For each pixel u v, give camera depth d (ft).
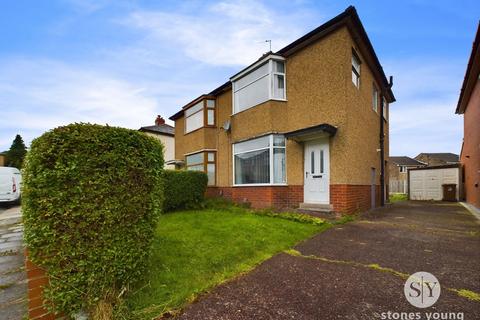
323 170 27.55
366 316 8.02
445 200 50.85
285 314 8.21
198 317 8.13
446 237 16.97
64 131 8.13
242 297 9.34
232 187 37.47
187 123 50.11
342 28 26.53
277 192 30.40
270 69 31.78
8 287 11.00
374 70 36.50
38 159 7.83
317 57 28.68
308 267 12.12
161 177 10.70
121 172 8.97
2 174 43.62
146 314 8.34
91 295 8.08
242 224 21.22
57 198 7.79
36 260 7.69
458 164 52.19
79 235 8.05
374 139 36.35
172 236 17.51
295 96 31.04
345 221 22.68
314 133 26.03
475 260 12.48
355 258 13.16
